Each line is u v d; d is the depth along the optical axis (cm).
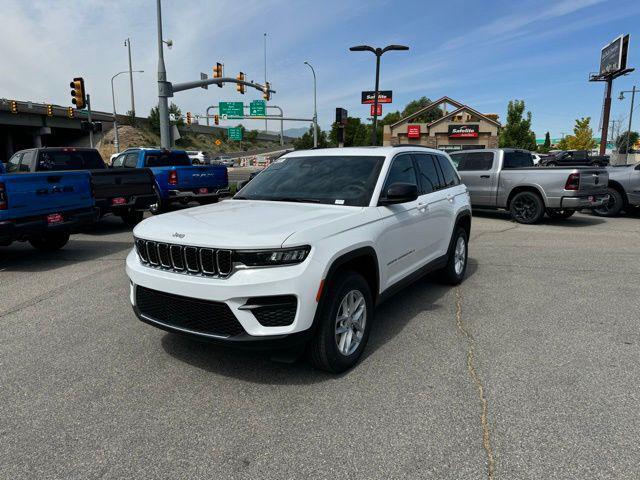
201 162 4119
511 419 291
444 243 543
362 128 5534
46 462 254
